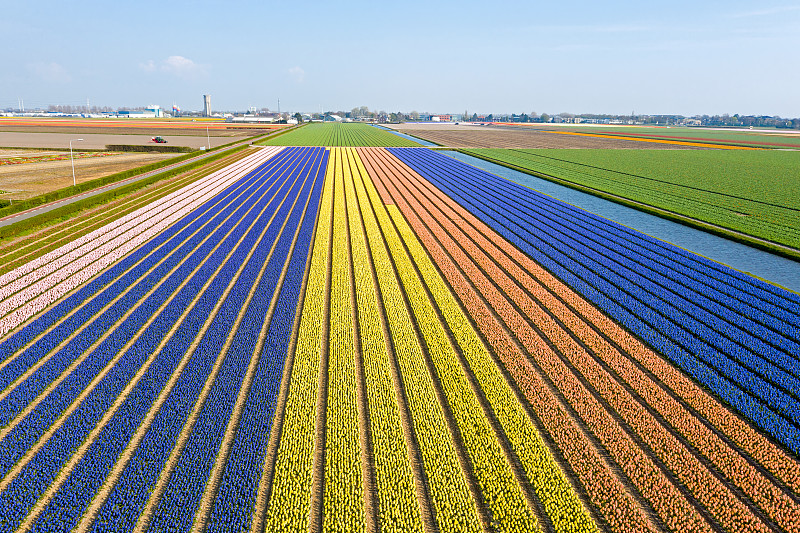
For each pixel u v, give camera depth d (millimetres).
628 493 15500
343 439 17516
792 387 20953
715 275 33625
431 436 17750
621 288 31703
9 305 27766
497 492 15336
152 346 23828
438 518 14398
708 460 16922
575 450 17141
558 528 14180
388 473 16047
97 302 28562
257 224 47469
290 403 19391
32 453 16984
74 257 36500
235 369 21766
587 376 21578
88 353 23156
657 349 24031
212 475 16078
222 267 35375
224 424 18188
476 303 28969
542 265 36188
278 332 25328
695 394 20391
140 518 14430
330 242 41500
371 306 28422
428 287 31578
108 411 19125
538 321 26781
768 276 34344
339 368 21953
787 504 15102
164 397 20047
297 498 14977
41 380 20812
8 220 44750
